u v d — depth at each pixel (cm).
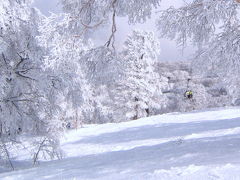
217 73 776
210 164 461
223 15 694
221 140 900
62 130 1386
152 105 3931
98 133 2508
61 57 684
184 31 756
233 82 868
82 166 727
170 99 5894
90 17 827
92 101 3991
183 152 702
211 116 2644
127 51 3844
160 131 2134
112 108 4253
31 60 1157
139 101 3834
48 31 676
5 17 1041
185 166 468
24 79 1170
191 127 2091
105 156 954
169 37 767
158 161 599
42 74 1126
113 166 618
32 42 1129
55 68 705
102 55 813
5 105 1127
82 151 1652
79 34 746
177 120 2667
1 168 1213
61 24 678
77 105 1306
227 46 718
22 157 1537
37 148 1297
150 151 890
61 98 1288
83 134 2552
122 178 457
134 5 811
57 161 1195
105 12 824
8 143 1280
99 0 807
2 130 1184
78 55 737
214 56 730
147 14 823
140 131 2294
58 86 1189
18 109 1173
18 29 1106
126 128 2584
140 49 3822
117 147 1576
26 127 1246
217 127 1881
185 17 721
